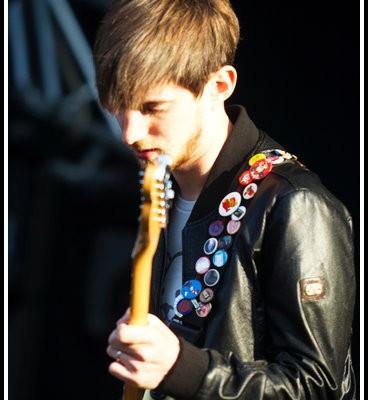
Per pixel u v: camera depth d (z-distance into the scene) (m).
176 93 6.52
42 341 13.39
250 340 6.43
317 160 12.27
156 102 6.46
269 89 12.35
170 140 6.54
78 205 13.22
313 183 6.63
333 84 12.15
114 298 13.56
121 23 6.63
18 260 13.21
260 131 7.15
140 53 6.47
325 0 11.98
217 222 6.73
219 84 6.89
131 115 6.50
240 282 6.49
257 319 6.46
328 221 6.48
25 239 13.19
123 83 6.45
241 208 6.66
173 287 7.05
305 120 12.32
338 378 6.31
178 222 7.14
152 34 6.53
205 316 6.56
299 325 6.27
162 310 7.05
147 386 5.96
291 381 6.14
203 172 6.99
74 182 12.94
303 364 6.20
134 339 5.82
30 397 13.36
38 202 13.01
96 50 6.71
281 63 12.28
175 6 6.69
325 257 6.38
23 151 12.61
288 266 6.34
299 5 12.11
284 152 6.95
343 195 12.10
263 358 6.43
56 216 13.13
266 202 6.56
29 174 13.03
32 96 12.08
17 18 12.23
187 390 6.01
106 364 13.75
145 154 6.59
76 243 13.44
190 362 6.00
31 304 13.27
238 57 12.33
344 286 6.42
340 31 12.01
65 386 13.59
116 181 13.14
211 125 6.89
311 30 12.13
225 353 6.29
